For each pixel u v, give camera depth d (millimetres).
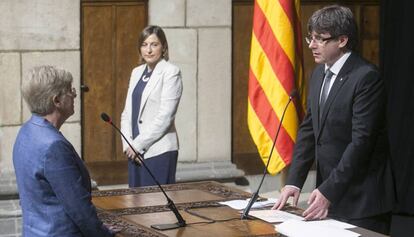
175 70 14273
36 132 8906
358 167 10422
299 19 14578
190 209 10664
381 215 10766
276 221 9984
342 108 10680
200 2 17812
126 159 17891
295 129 14227
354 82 10602
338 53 10742
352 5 19281
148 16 17703
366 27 19438
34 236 8852
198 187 12141
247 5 18391
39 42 16734
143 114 14297
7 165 16656
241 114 18562
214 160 18172
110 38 17609
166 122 14094
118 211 10570
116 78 17703
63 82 9070
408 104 18312
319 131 10977
